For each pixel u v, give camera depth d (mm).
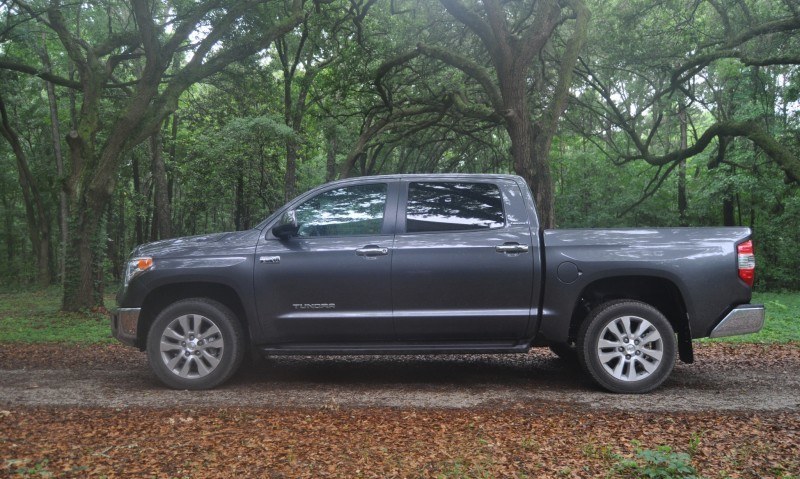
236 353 5879
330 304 5848
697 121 31250
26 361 7672
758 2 18703
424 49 15781
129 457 3758
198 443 4047
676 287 5734
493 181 6113
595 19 19734
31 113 29531
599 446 4012
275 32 15672
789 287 24266
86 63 15758
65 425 4480
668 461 3463
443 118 23594
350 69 19953
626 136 25297
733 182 22453
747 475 3500
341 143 30703
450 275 5770
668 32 18219
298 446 4008
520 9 18328
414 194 6078
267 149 26516
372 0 18594
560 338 5762
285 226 5844
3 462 3633
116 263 31938
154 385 6070
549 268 5770
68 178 14789
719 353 8070
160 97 15055
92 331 11047
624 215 27469
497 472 3543
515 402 5309
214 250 5977
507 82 14328
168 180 33938
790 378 6379
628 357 5715
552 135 13906
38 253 30891
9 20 17312
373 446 4016
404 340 5922
